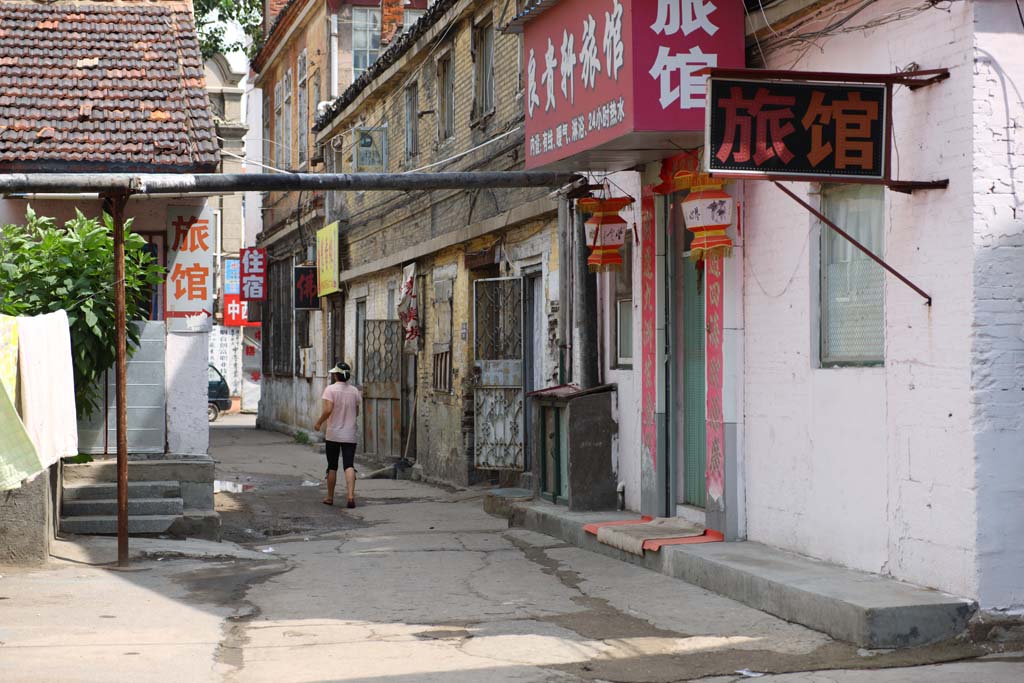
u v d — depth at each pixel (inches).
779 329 367.9
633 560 406.3
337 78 1067.9
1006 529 282.5
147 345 502.9
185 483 499.2
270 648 297.3
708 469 402.9
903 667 264.4
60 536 462.3
